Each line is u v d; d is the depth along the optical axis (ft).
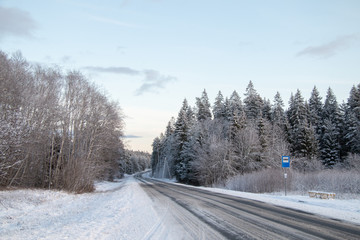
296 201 54.19
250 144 142.31
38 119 76.69
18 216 38.11
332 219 32.58
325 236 23.73
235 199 57.41
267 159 144.15
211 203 49.98
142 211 40.27
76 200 61.52
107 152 126.31
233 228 27.45
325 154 172.35
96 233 24.48
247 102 200.75
